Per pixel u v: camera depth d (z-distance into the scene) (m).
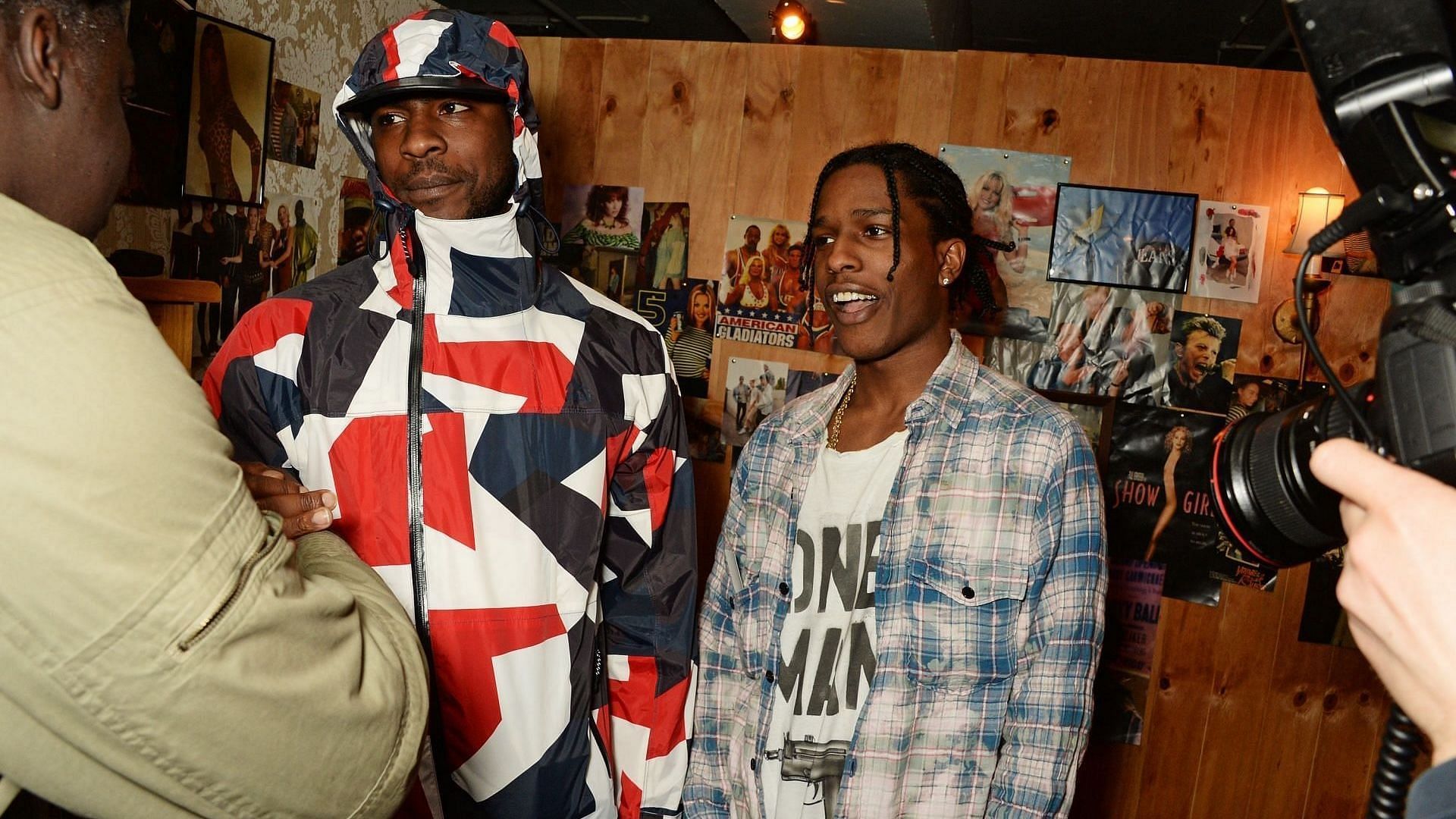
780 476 1.39
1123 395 2.61
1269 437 0.65
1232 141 2.54
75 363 0.54
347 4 2.34
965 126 2.63
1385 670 0.45
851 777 1.18
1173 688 2.63
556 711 1.22
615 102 2.81
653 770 1.33
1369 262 2.49
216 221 1.92
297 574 0.65
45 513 0.53
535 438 1.25
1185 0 4.06
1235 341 2.56
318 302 1.25
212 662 0.57
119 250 1.66
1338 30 0.54
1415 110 0.51
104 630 0.54
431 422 1.21
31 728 0.56
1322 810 2.58
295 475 1.22
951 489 1.23
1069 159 2.60
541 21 4.80
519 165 1.32
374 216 2.54
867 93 2.68
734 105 2.75
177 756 0.58
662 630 1.35
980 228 2.63
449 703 1.18
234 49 1.93
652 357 1.39
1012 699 1.18
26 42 0.60
